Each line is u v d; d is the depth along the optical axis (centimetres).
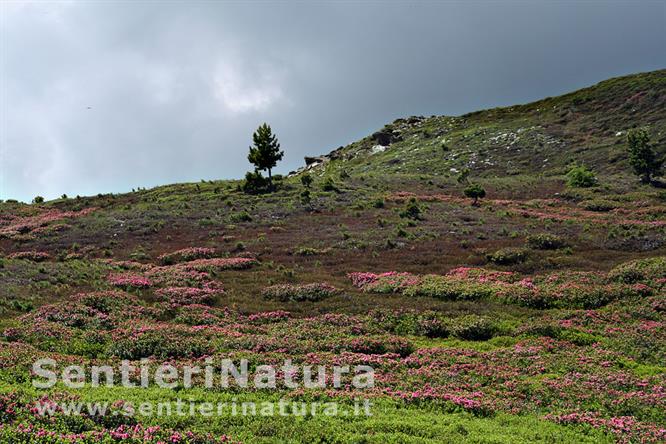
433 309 3056
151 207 6731
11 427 1214
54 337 2322
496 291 3300
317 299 3369
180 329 2530
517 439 1426
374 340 2470
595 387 1894
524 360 2228
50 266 4006
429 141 12744
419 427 1469
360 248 4772
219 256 4566
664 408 1688
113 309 2894
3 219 6319
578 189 7325
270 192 7569
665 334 2478
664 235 4569
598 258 4047
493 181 8356
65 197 7888
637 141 7619
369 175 9244
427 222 5731
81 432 1280
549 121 11619
